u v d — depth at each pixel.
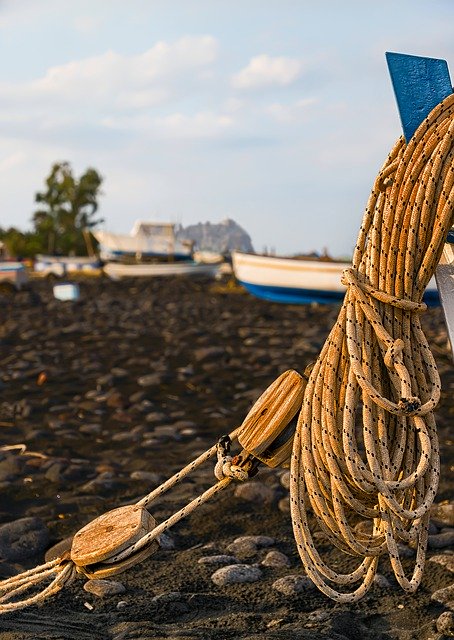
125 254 64.25
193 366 15.20
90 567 3.70
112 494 7.04
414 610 4.62
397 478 3.63
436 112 3.57
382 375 3.57
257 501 6.59
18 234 109.62
